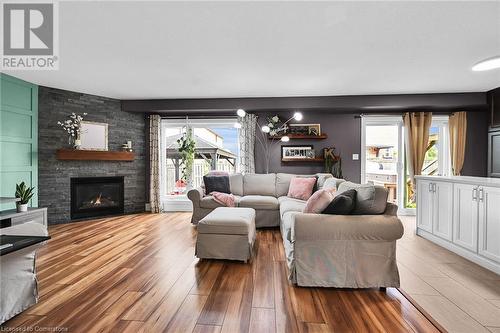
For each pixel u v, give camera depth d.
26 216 3.16
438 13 2.09
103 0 1.92
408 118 4.95
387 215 2.13
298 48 2.73
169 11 2.05
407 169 5.14
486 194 2.48
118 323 1.63
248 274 2.37
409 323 1.64
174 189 5.62
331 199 2.23
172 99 4.84
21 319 1.66
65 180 4.33
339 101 4.61
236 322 1.64
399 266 2.55
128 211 5.07
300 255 2.11
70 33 2.41
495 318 1.69
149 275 2.33
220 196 4.06
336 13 2.09
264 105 4.72
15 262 1.68
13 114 3.64
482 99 4.40
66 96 4.30
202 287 2.11
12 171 3.63
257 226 4.02
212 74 3.52
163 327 1.59
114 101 4.85
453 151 4.92
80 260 2.68
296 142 5.26
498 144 4.30
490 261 2.46
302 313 1.75
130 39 2.52
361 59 3.02
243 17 2.14
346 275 2.06
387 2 1.95
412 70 3.38
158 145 5.25
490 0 1.92
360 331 1.56
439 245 3.19
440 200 3.17
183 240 3.39
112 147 4.83
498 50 2.77
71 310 1.77
